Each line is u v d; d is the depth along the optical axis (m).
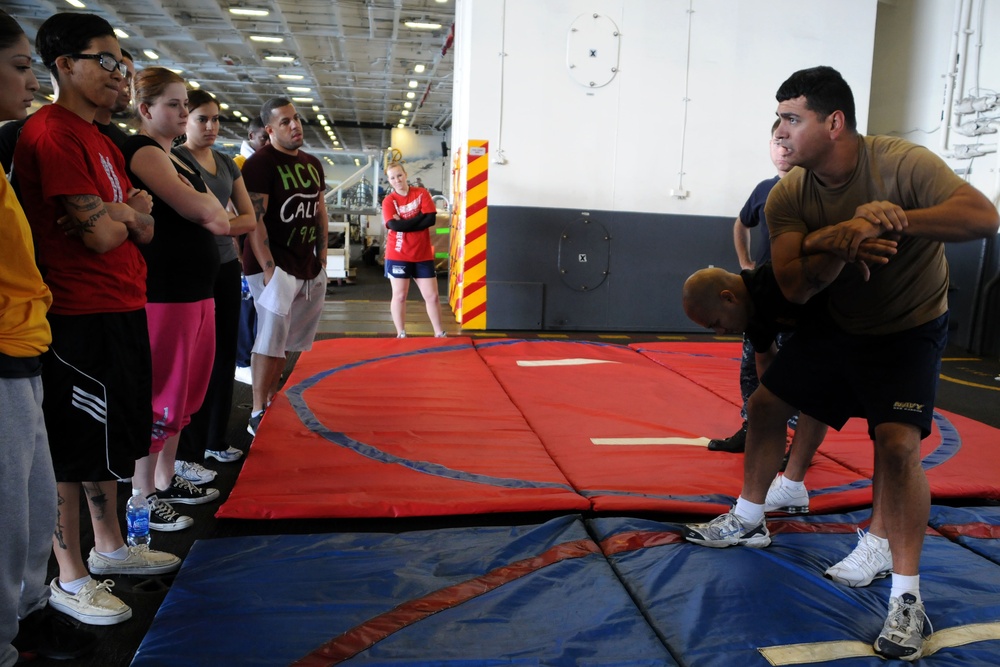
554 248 7.21
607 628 1.87
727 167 7.41
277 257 3.62
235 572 2.12
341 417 3.75
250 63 15.91
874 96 8.55
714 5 7.15
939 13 7.64
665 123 7.23
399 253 6.23
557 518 2.52
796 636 1.86
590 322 7.41
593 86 7.05
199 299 2.54
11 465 1.46
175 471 3.00
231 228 3.02
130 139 2.31
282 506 2.59
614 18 7.00
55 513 1.69
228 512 2.55
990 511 2.73
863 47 7.46
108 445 1.94
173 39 13.52
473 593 2.03
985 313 7.00
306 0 11.21
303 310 3.94
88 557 2.29
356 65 16.03
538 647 1.78
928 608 2.01
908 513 1.86
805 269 1.85
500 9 6.82
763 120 7.40
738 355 5.83
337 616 1.89
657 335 7.29
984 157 7.12
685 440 3.53
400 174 6.12
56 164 1.76
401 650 1.74
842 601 2.05
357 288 11.01
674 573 2.17
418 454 3.20
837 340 2.04
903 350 1.93
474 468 3.04
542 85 6.98
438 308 6.46
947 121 7.46
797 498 2.69
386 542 2.35
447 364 5.19
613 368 5.19
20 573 1.53
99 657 1.81
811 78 1.83
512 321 7.27
